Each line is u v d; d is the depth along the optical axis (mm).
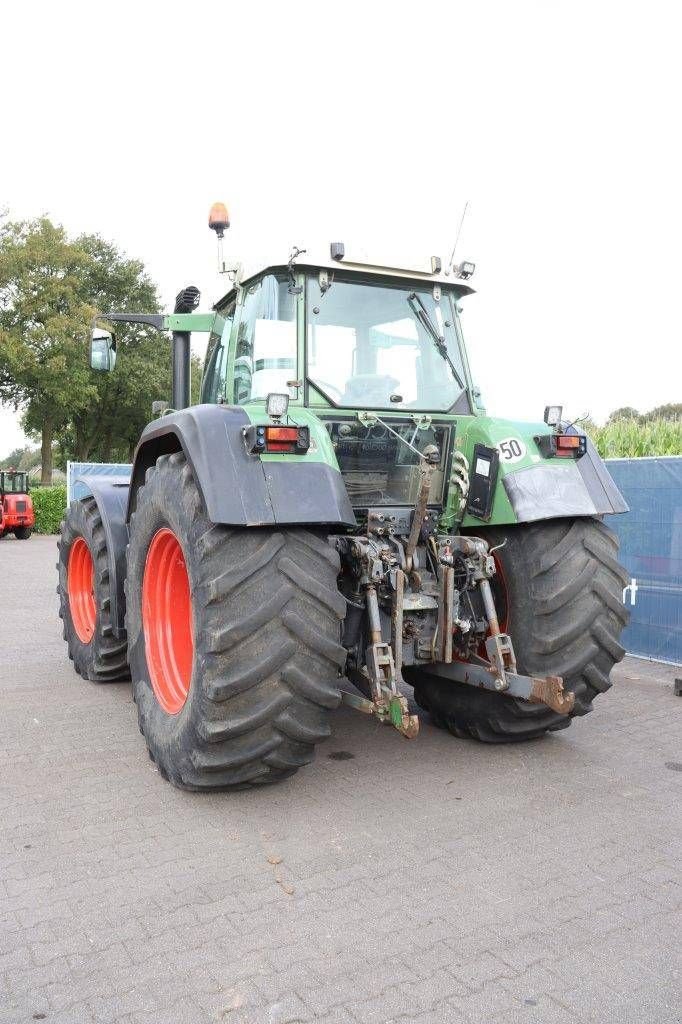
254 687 3258
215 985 2312
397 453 4203
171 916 2666
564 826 3361
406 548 3969
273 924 2621
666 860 3066
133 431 42625
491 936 2553
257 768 3465
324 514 3309
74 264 36438
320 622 3344
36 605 9992
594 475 4082
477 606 4062
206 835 3268
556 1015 2189
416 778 3898
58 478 53438
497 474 4000
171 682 4012
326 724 3449
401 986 2309
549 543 3938
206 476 3260
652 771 4020
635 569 6715
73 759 4180
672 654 6484
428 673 4395
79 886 2863
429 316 4445
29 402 37344
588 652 3891
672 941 2529
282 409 3332
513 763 4121
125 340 39312
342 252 4031
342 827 3344
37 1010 2209
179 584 4168
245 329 4301
